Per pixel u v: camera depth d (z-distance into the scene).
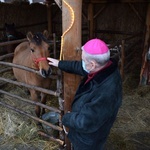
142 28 5.75
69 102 2.09
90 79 1.46
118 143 2.71
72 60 1.88
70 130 1.68
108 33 6.38
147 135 2.92
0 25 6.05
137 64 5.49
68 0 1.73
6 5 6.11
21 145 2.62
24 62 3.04
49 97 3.76
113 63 1.44
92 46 1.37
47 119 2.68
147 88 4.30
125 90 4.27
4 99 3.71
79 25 1.80
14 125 2.91
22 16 6.70
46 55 2.36
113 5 6.06
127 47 4.65
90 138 1.54
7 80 2.91
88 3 5.83
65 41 1.86
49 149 2.53
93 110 1.36
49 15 7.12
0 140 2.72
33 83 2.87
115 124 3.16
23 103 3.62
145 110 3.58
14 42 3.66
